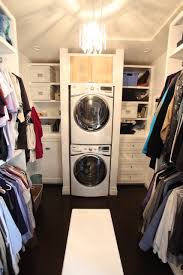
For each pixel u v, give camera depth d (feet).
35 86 10.34
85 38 5.01
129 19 6.06
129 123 11.01
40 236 6.79
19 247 4.70
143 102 10.75
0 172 5.65
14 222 4.75
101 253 4.12
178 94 4.68
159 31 6.72
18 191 5.34
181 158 4.03
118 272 3.70
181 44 5.07
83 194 9.67
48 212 8.30
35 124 7.89
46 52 9.37
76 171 9.51
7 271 4.31
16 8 5.49
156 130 5.43
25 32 7.06
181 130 4.30
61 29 6.82
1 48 5.32
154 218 5.30
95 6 5.34
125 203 9.12
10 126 4.77
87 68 8.76
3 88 4.17
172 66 5.85
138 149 10.55
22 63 9.87
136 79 10.50
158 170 6.12
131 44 8.11
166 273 5.38
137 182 11.03
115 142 9.35
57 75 11.26
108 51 9.07
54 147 10.48
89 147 9.19
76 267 3.78
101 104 8.89
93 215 5.40
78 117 8.95
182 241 4.40
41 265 5.59
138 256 5.96
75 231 4.76
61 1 5.14
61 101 8.91
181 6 5.22
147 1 5.06
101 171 9.62
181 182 5.33
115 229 7.21
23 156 6.42
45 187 10.66
